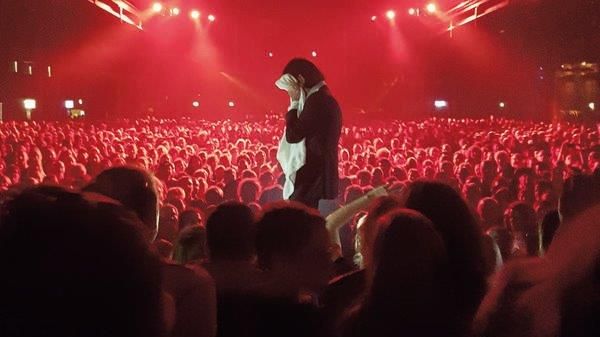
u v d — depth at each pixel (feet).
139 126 137.18
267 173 42.55
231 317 12.03
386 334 10.39
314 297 11.96
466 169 44.52
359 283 12.58
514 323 9.00
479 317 9.71
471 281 11.25
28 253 5.48
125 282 5.55
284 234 11.85
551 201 31.24
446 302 10.54
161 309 5.78
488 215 28.30
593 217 8.63
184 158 63.52
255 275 12.39
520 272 9.37
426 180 12.29
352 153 74.43
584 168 49.90
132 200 12.09
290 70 25.66
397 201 13.53
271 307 11.85
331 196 26.02
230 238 12.98
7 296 5.42
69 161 54.24
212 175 49.93
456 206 11.87
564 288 8.52
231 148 76.13
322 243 11.98
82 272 5.45
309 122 25.32
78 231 5.54
